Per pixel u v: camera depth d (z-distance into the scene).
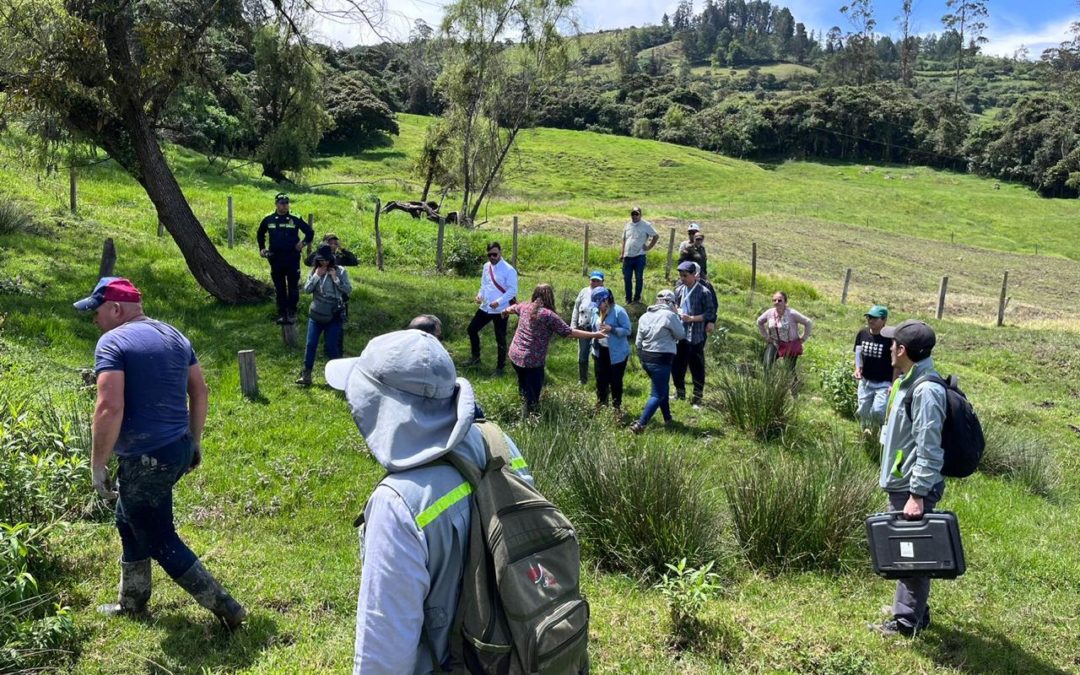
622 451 6.52
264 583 5.14
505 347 11.52
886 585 5.88
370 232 21.75
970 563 6.53
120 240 16.42
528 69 28.22
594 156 81.75
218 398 9.08
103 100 12.57
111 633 4.38
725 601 5.39
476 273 20.42
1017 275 38.97
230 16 13.60
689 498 6.04
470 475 2.32
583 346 11.19
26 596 4.49
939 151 107.31
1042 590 6.07
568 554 2.39
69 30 11.60
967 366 16.91
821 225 50.50
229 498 6.73
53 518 5.13
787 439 9.57
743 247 36.25
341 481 7.30
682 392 11.05
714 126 109.62
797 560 6.11
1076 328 22.09
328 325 9.95
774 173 93.38
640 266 16.28
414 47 22.88
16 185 19.12
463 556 2.29
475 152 29.92
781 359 11.56
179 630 4.48
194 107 17.11
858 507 6.30
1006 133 98.75
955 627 5.20
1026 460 9.59
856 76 145.25
